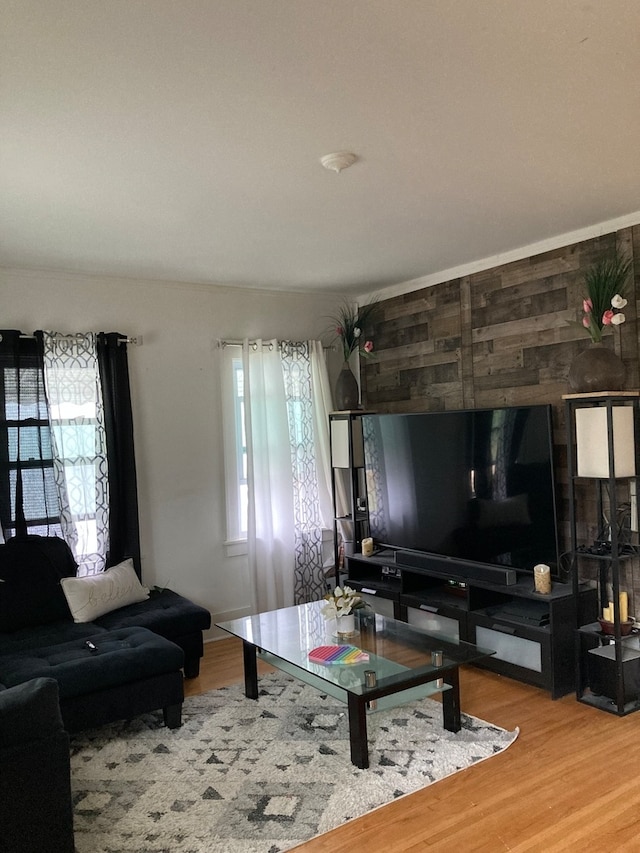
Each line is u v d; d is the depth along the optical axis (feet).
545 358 13.30
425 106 7.48
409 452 15.05
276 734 10.34
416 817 8.04
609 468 10.67
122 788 8.87
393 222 11.75
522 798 8.34
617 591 10.66
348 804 8.33
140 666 10.20
